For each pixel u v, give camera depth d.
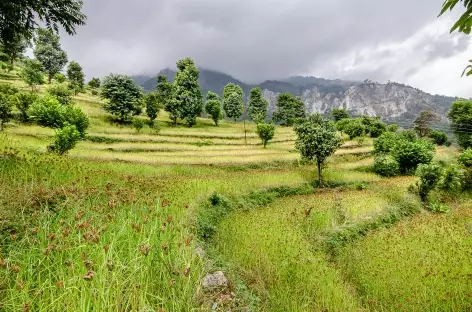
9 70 69.94
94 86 100.06
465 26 2.44
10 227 5.02
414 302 7.39
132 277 3.61
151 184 12.31
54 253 4.05
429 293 7.84
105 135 40.81
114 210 6.17
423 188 23.16
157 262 4.32
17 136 26.08
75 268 3.68
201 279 4.66
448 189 26.86
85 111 53.72
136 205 7.04
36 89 59.03
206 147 42.97
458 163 31.89
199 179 18.12
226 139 54.94
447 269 9.18
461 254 10.57
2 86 46.06
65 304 3.17
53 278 3.78
